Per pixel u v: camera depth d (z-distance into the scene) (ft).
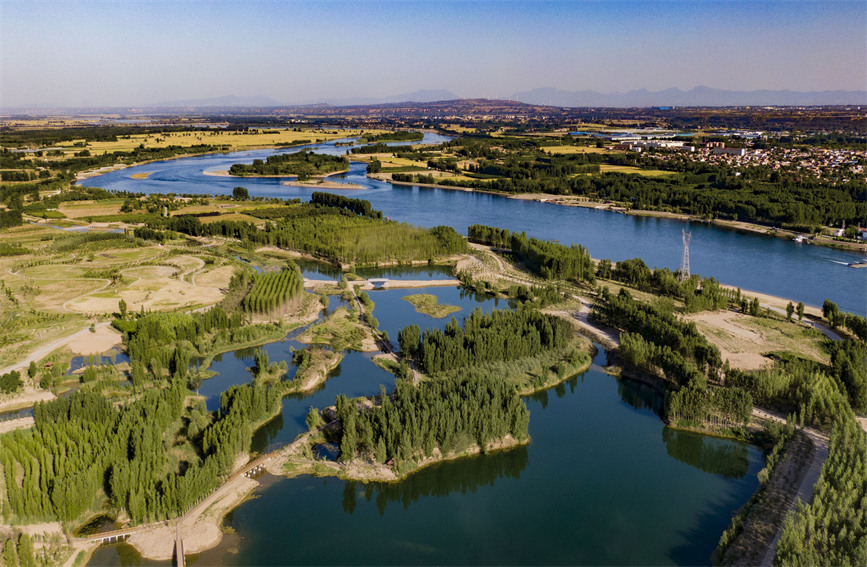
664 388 454.81
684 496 336.08
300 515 314.55
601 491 341.41
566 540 301.22
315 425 383.04
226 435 342.85
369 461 352.28
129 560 278.67
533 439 394.32
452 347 465.88
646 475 356.38
